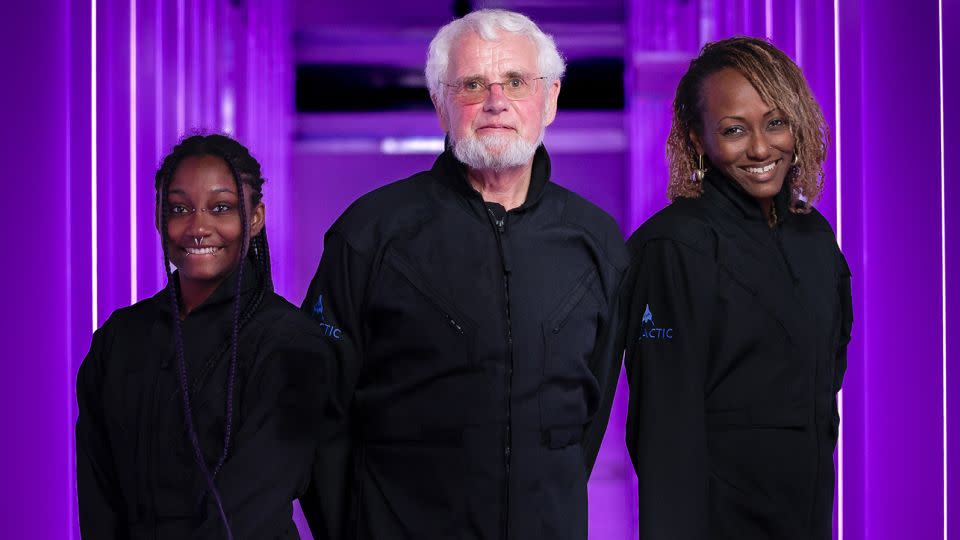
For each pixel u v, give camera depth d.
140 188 5.58
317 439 3.01
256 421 2.84
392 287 3.11
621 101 11.23
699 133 3.40
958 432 4.04
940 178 4.19
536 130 3.12
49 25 3.80
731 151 3.28
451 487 3.05
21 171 3.71
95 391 2.92
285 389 2.90
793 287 3.35
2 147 3.68
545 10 11.34
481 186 3.22
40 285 3.77
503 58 3.07
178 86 6.85
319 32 11.57
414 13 11.60
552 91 3.25
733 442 3.29
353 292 3.15
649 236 3.37
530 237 3.16
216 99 9.06
